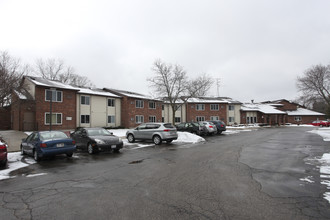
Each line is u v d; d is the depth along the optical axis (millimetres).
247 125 42188
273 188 4906
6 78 14086
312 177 5812
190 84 25766
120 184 5352
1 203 4164
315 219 3365
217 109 42531
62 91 23844
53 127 22719
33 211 3770
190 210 3748
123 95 31109
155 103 36125
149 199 4293
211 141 15758
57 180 5789
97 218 3479
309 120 53906
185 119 41625
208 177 5910
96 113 27953
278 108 57469
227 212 3652
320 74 36312
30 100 20562
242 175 6082
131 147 12703
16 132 19750
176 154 9953
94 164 7934
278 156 9148
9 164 8070
